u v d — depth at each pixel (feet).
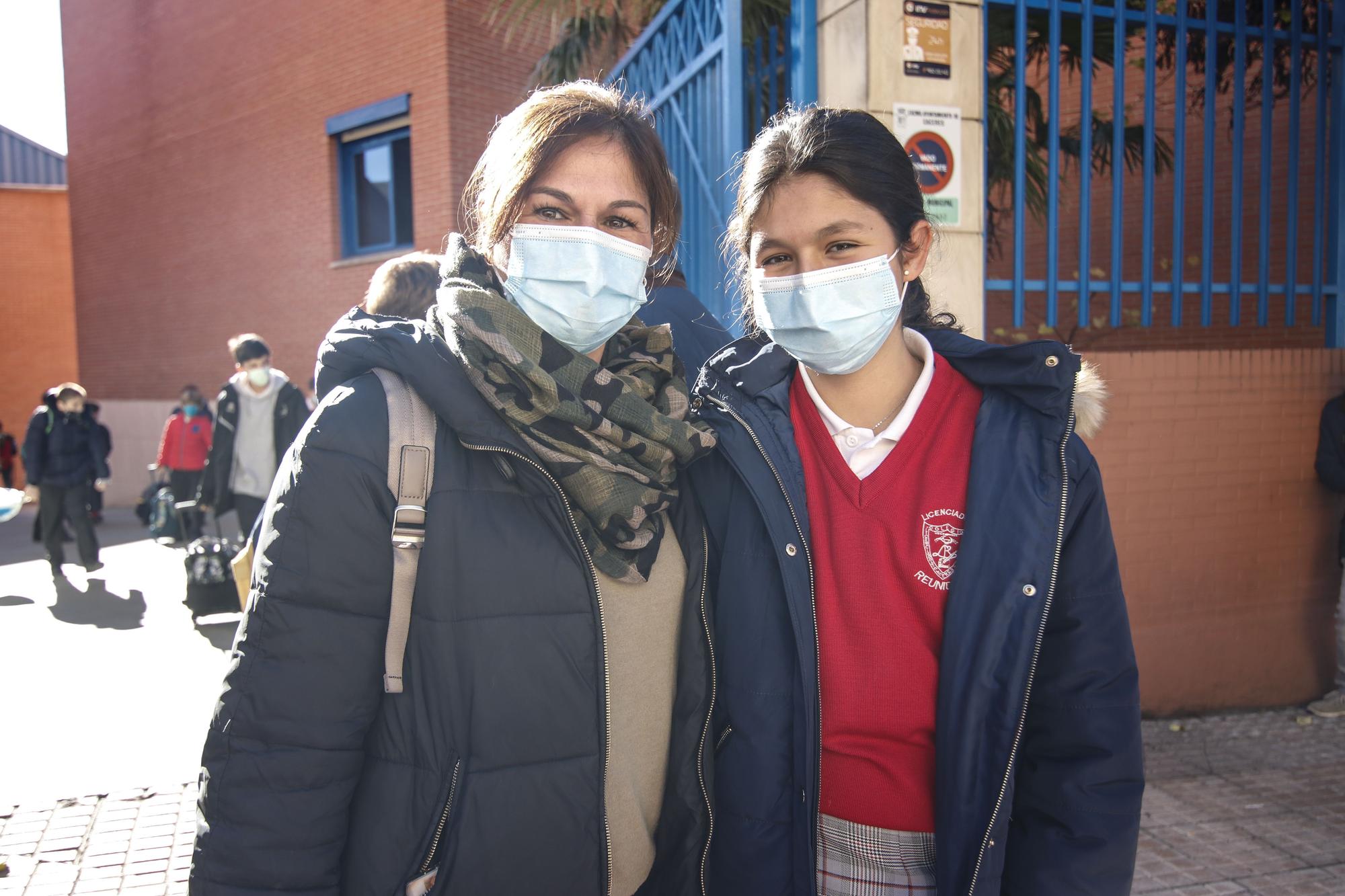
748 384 5.28
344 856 4.28
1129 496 13.60
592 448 4.54
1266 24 13.93
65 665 18.06
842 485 4.85
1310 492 14.57
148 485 47.47
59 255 60.44
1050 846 4.48
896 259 4.94
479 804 4.19
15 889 10.42
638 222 4.95
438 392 4.25
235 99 40.68
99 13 47.96
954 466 4.80
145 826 11.75
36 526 30.32
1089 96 12.95
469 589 4.22
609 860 4.58
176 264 45.06
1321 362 14.49
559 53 20.43
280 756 4.02
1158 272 19.81
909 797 4.72
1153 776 12.19
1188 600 14.01
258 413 20.48
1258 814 11.17
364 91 34.76
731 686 4.91
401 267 9.41
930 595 4.65
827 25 11.90
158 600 24.02
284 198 38.68
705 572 5.08
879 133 4.83
